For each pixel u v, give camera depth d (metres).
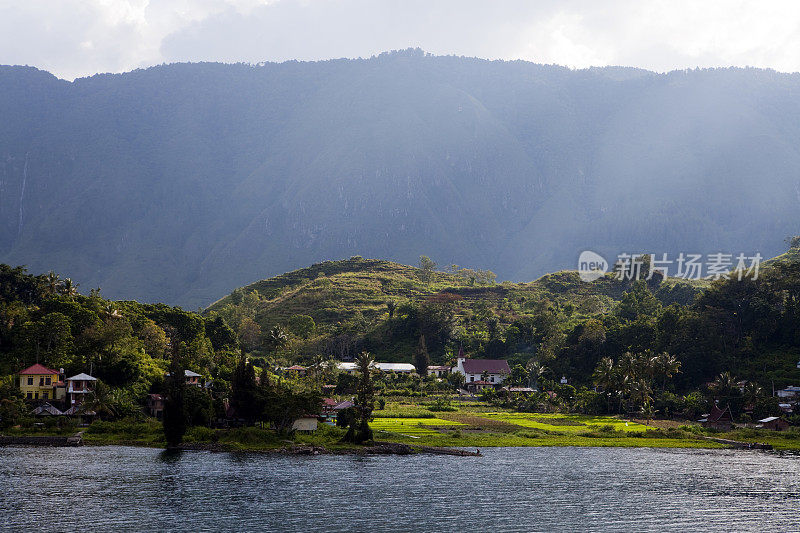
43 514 126.69
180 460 178.12
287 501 139.00
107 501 136.00
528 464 183.50
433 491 149.62
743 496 148.50
